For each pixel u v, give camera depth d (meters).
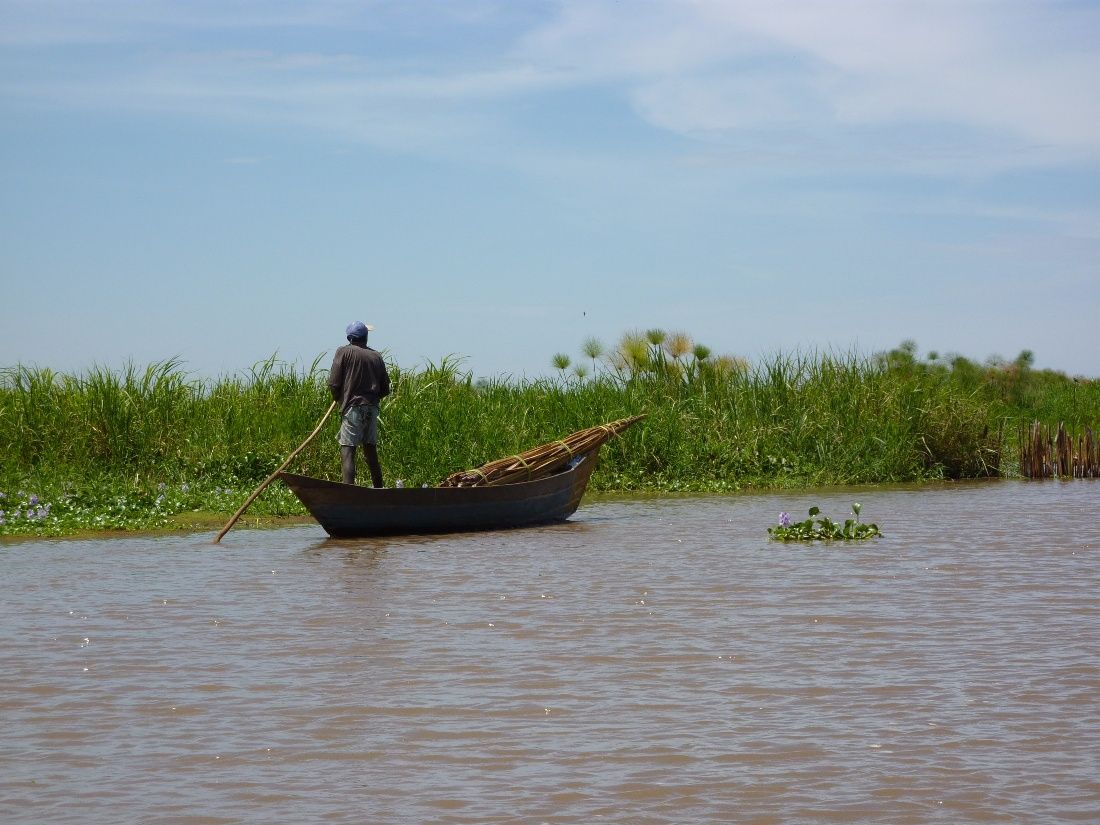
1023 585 13.66
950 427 31.20
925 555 16.25
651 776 7.31
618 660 10.15
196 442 24.78
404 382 27.34
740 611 12.25
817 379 31.47
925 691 9.08
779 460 29.73
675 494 27.55
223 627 11.70
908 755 7.63
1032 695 8.94
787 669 9.79
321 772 7.46
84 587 14.16
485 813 6.76
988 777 7.21
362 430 20.92
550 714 8.61
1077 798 6.85
